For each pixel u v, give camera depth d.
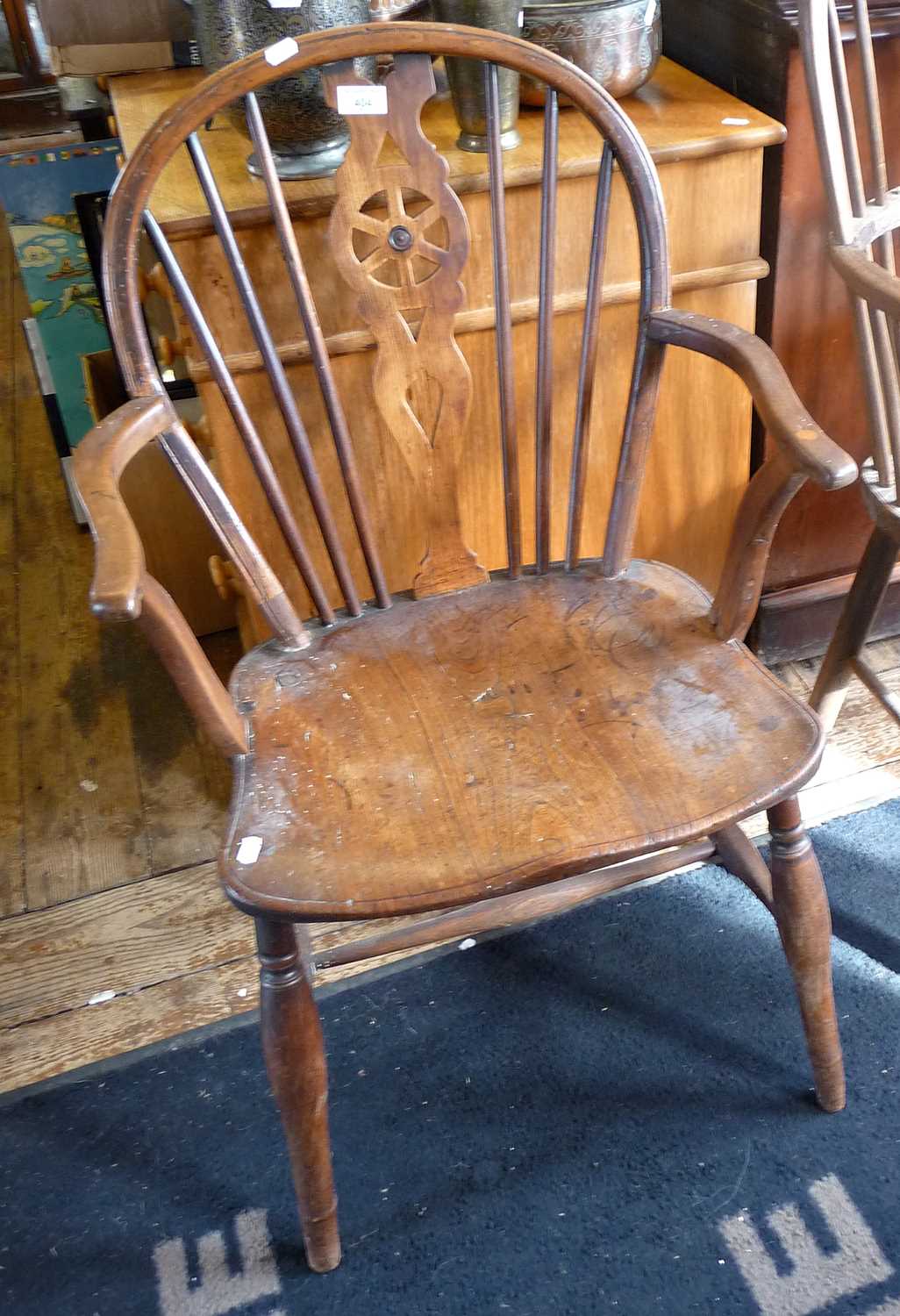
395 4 1.13
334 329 1.15
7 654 1.81
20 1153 1.13
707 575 1.46
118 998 1.27
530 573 1.13
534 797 0.88
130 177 0.92
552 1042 1.18
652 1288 0.98
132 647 1.81
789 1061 1.15
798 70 1.15
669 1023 1.19
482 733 0.95
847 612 1.26
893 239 1.32
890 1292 0.96
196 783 1.54
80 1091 1.18
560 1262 1.01
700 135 1.13
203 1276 1.02
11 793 1.56
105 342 1.92
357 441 1.22
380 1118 1.13
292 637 1.06
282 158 1.10
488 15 1.06
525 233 1.16
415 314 1.16
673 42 1.41
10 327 2.84
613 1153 1.08
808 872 0.95
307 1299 1.00
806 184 1.22
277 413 1.17
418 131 0.96
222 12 1.01
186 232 1.04
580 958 1.27
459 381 1.05
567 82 0.94
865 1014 1.17
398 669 1.03
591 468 1.32
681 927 1.29
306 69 0.96
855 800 1.40
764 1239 1.00
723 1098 1.12
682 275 1.21
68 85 1.77
